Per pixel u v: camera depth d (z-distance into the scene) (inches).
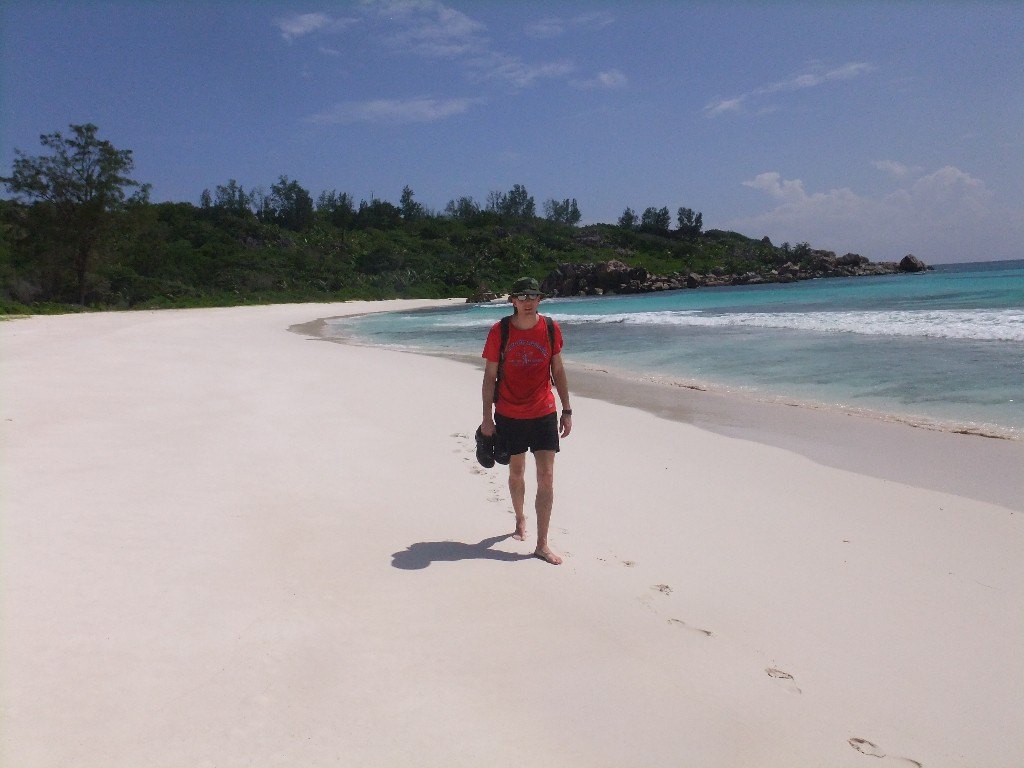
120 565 128.1
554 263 3961.6
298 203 4188.0
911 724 97.8
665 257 4414.4
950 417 305.9
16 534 138.6
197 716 85.7
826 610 132.5
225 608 114.7
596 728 90.7
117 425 254.5
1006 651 118.7
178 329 920.9
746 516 187.8
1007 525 180.4
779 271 3528.5
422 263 3499.0
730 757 87.2
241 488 184.2
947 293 1115.3
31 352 518.6
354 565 138.1
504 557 149.5
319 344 751.7
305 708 89.2
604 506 194.1
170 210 3727.9
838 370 442.9
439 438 266.1
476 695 95.7
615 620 122.9
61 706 85.1
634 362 545.6
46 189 1955.0
